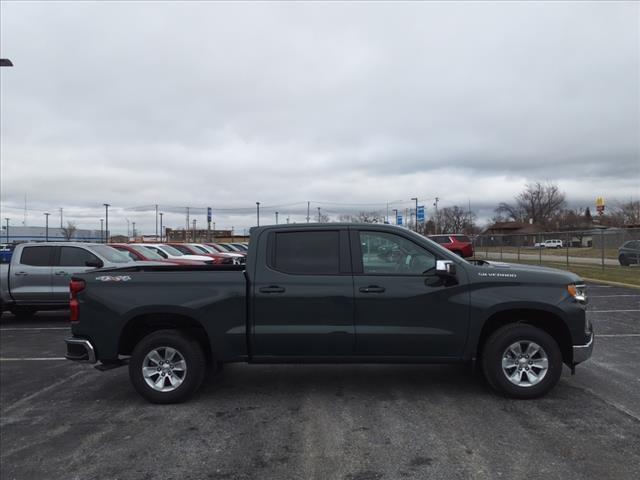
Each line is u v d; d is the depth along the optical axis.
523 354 5.13
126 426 4.69
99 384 6.20
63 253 11.05
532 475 3.54
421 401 5.16
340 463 3.81
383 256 5.30
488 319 5.28
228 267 5.80
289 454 3.99
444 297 5.14
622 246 25.14
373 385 5.78
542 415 4.69
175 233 100.00
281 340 5.18
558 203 100.69
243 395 5.50
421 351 5.17
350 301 5.17
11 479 3.73
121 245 13.62
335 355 5.21
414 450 4.00
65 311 13.20
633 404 4.97
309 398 5.35
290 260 5.33
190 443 4.25
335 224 5.42
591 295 13.97
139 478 3.67
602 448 3.96
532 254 36.44
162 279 5.32
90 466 3.89
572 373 5.23
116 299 5.29
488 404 5.02
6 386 6.13
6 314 12.67
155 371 5.30
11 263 10.99
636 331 8.75
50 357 7.71
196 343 5.33
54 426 4.75
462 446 4.05
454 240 28.62
